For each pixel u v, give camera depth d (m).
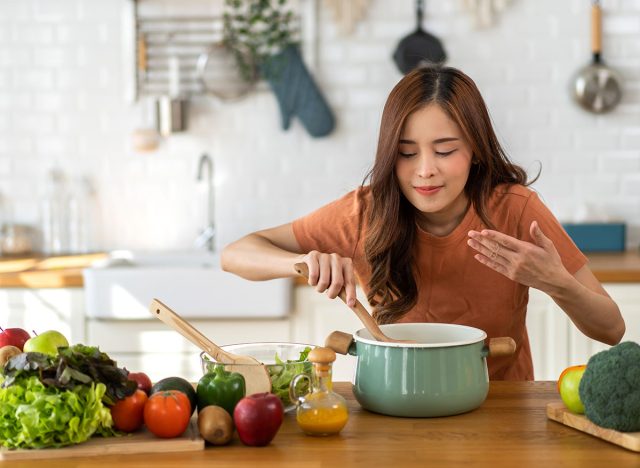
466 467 1.23
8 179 3.88
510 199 1.86
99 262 3.49
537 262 1.54
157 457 1.29
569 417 1.41
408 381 1.46
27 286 3.23
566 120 3.79
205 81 3.75
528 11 3.75
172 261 3.76
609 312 1.69
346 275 1.59
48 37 3.83
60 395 1.29
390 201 1.77
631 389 1.31
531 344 3.24
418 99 1.65
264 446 1.33
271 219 3.87
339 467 1.24
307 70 3.77
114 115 3.86
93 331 3.24
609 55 3.77
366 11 3.77
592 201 3.83
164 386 1.43
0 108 3.85
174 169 3.87
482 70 3.77
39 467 1.25
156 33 3.80
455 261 1.88
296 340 3.25
